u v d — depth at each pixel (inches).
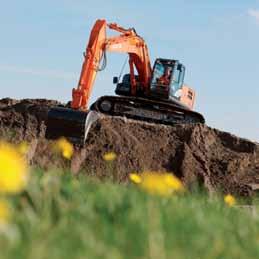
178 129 2165.4
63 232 186.4
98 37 1886.1
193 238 221.0
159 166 1945.1
